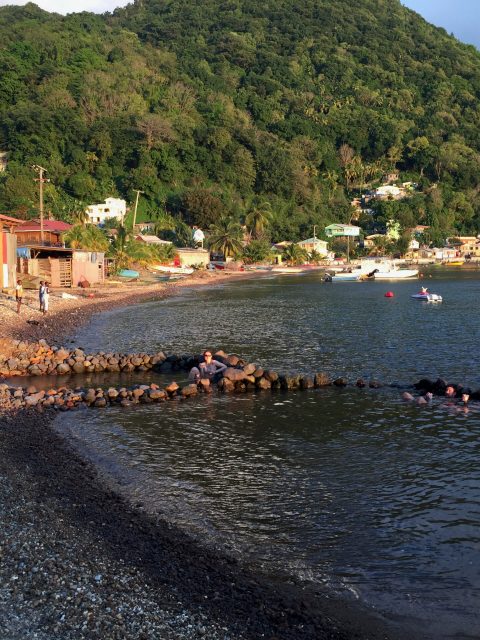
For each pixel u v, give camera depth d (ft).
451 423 58.18
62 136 563.89
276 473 45.29
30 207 449.89
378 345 106.73
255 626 25.76
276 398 69.31
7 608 25.29
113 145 569.23
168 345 106.32
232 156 621.72
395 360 92.32
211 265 407.64
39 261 205.36
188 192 533.14
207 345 106.73
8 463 45.27
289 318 149.69
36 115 555.69
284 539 34.71
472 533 35.35
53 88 606.96
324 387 74.74
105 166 562.25
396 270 360.48
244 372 74.95
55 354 87.76
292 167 647.97
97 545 32.32
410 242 620.90
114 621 24.89
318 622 26.55
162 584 28.66
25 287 183.73
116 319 143.13
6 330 108.47
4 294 152.66
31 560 29.63
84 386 75.87
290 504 39.58
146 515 37.45
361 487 42.39
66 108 576.61
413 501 39.91
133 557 31.35
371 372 83.76
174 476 44.62
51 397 66.28
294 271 415.23
